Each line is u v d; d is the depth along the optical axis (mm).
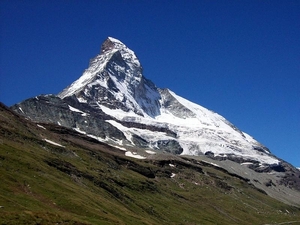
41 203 136875
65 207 145875
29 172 169250
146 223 179000
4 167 160125
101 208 167000
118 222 150250
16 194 136000
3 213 104812
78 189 181875
